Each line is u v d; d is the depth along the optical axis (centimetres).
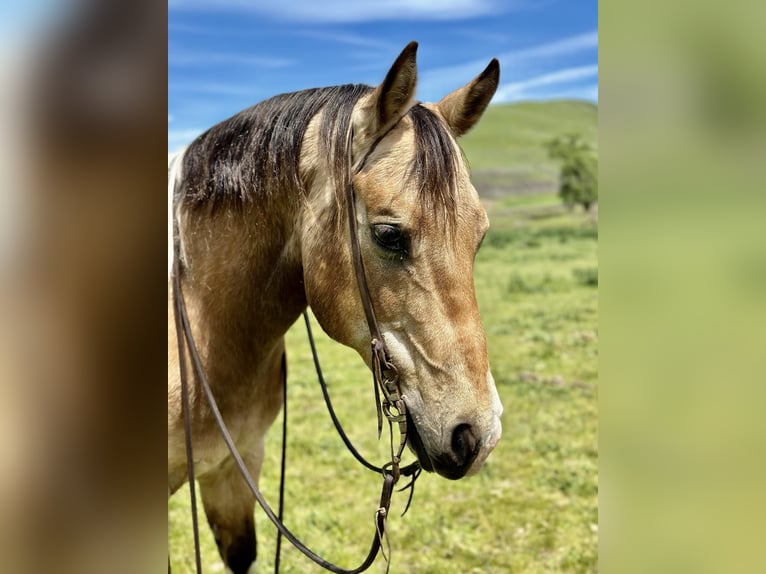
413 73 160
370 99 167
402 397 164
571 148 3744
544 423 541
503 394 614
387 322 165
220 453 209
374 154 165
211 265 193
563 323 904
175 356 189
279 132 184
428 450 160
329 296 176
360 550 360
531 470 457
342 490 433
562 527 381
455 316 157
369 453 493
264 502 177
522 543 365
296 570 338
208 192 192
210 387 197
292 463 477
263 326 201
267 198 187
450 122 189
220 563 344
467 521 390
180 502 409
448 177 160
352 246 167
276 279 195
